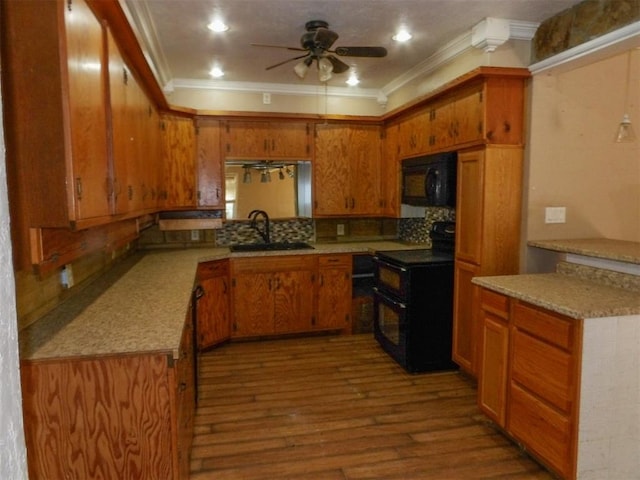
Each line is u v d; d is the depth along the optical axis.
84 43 1.63
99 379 1.65
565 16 2.79
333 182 4.80
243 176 4.72
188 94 4.53
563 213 3.17
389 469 2.39
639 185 3.27
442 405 3.10
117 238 2.52
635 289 2.45
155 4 2.71
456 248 3.51
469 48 3.28
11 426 0.54
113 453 1.68
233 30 3.14
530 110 3.06
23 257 1.45
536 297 2.32
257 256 4.34
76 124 1.52
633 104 3.22
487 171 3.08
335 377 3.57
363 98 4.95
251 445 2.61
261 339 4.50
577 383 2.09
